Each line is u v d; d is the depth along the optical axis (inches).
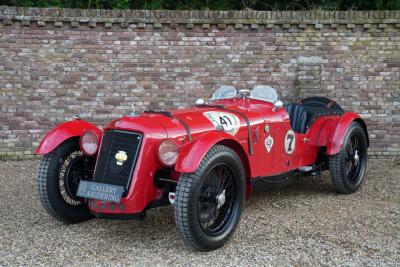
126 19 289.3
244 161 171.9
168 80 296.5
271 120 194.4
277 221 184.4
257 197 218.4
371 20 291.7
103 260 150.3
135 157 155.9
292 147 206.2
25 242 164.7
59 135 179.0
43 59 289.6
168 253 155.3
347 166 225.3
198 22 291.6
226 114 182.7
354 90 298.2
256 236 169.2
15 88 289.9
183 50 294.8
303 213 194.1
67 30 288.7
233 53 296.5
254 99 208.5
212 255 153.4
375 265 145.9
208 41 294.8
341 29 294.5
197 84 297.7
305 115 220.1
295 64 297.7
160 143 154.4
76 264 147.3
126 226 181.2
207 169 149.8
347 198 216.5
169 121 165.0
